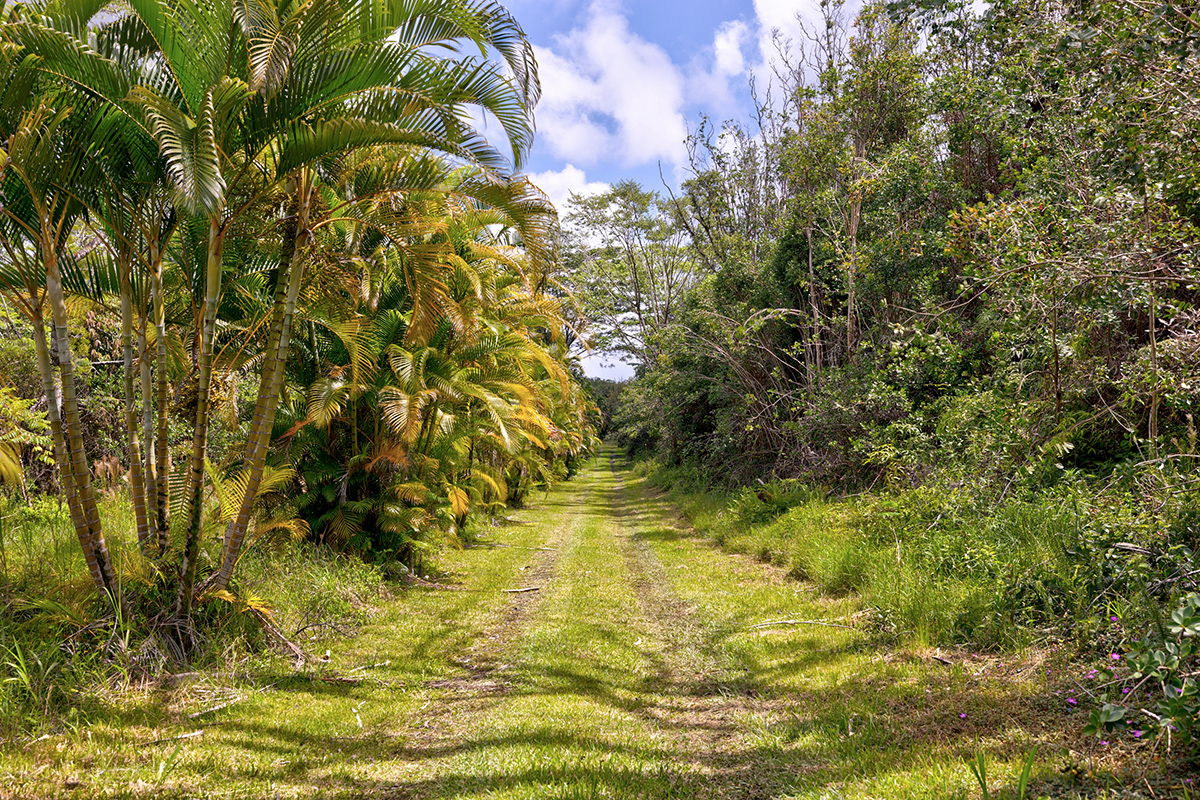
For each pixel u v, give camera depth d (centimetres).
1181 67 492
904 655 601
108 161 571
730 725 497
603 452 7550
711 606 885
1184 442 650
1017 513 732
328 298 770
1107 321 739
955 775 336
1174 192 550
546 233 695
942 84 1162
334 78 588
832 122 1490
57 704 477
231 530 651
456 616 873
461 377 1155
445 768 412
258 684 579
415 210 698
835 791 343
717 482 2077
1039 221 706
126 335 620
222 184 484
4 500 884
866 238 1449
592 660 678
